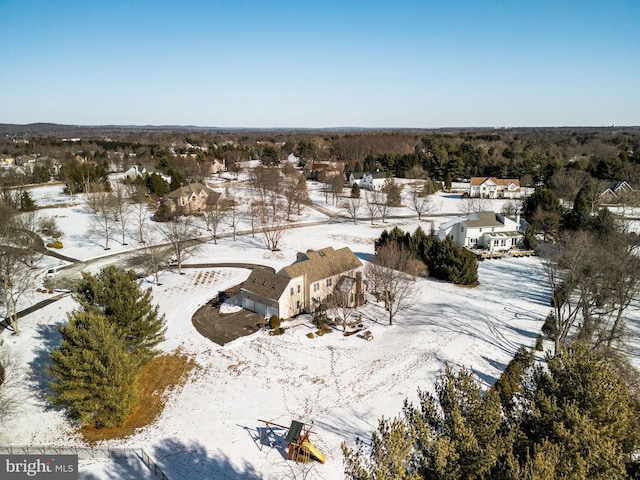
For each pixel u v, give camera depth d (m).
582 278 43.75
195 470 29.06
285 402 36.22
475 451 17.69
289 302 51.28
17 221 66.50
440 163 152.38
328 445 31.27
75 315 35.69
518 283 62.78
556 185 107.94
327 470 28.95
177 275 64.81
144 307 38.88
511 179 130.38
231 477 28.55
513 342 45.62
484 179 125.81
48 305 52.62
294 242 82.38
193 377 39.53
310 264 54.19
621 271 43.22
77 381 31.34
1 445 31.05
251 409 35.38
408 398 36.19
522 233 79.62
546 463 16.08
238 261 71.31
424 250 66.88
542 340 45.19
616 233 57.53
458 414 19.47
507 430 20.78
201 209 103.44
